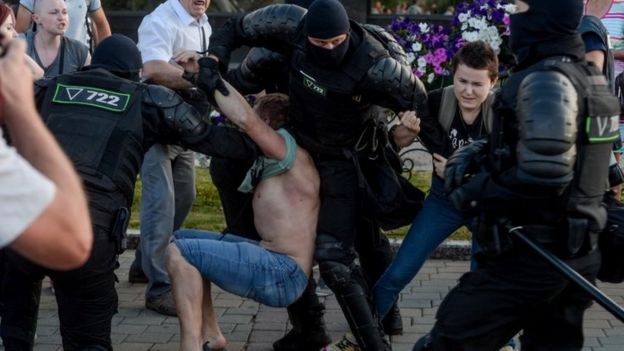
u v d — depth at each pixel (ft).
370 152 14.65
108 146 13.41
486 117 14.74
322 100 13.79
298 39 13.98
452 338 11.76
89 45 23.31
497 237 11.43
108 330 13.61
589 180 11.23
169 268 14.40
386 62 13.41
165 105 13.84
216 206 24.95
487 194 11.37
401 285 15.10
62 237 6.21
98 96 13.79
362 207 14.57
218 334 15.55
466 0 28.73
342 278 14.28
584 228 11.27
